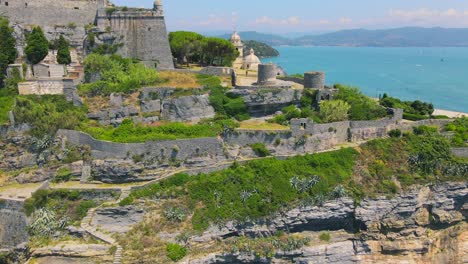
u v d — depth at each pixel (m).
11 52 82.25
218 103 80.31
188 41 109.25
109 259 59.34
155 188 66.75
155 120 77.88
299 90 83.75
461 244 75.62
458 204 75.31
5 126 71.12
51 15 93.25
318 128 76.94
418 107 98.75
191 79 87.44
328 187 69.94
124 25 95.69
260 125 78.75
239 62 126.25
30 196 64.00
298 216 67.81
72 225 63.28
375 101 93.69
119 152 68.88
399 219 71.56
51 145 70.94
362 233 70.12
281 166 71.88
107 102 78.81
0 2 90.44
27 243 61.06
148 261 60.03
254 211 66.38
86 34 93.75
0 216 63.19
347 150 76.31
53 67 84.44
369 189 71.12
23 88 77.75
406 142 79.88
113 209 63.69
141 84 83.12
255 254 64.50
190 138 71.62
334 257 68.00
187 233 63.53
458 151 78.94
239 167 71.12
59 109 75.62
